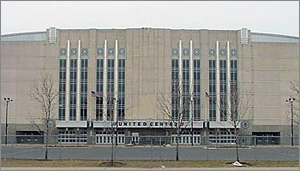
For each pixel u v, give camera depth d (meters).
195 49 84.62
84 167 30.53
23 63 84.75
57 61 84.50
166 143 78.94
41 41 85.19
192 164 33.00
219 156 44.06
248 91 84.06
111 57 84.44
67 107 83.31
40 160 35.72
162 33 84.56
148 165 32.12
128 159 37.91
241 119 82.12
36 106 83.44
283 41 90.06
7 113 83.62
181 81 82.31
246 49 84.94
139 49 84.31
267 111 84.12
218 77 84.00
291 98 82.94
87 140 82.12
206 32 85.00
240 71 84.31
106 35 84.94
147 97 83.12
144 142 80.81
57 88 83.81
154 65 83.88
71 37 85.00
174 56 84.25
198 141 81.31
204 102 83.31
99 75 84.06
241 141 80.81
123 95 83.56
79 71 84.12
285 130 83.62
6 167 30.14
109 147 65.81
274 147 67.00
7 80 84.56
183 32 84.88
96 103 83.31
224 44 85.06
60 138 82.06
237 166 31.92
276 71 85.19
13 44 85.25
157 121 80.88
